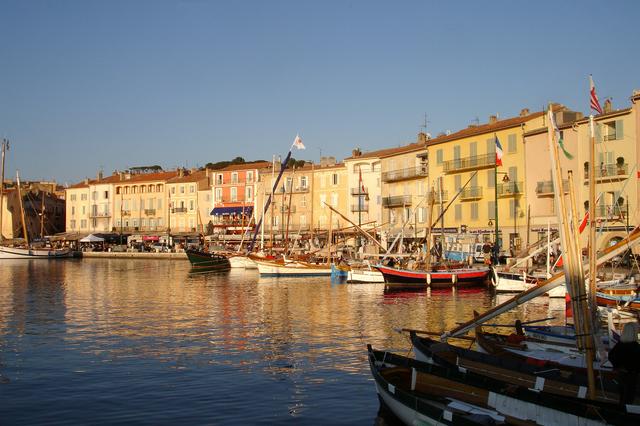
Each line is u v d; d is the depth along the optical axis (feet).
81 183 485.97
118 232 447.01
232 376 68.80
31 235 475.72
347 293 164.76
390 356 56.95
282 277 226.58
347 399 59.77
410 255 204.95
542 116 238.89
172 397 60.80
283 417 54.65
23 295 159.22
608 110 213.05
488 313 63.46
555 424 43.01
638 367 42.11
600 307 100.12
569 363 57.16
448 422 44.34
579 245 45.55
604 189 203.82
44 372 71.00
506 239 246.06
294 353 81.10
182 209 431.84
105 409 57.11
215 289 177.37
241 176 402.31
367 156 339.16
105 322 109.70
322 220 356.59
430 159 286.25
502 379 53.06
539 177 232.53
